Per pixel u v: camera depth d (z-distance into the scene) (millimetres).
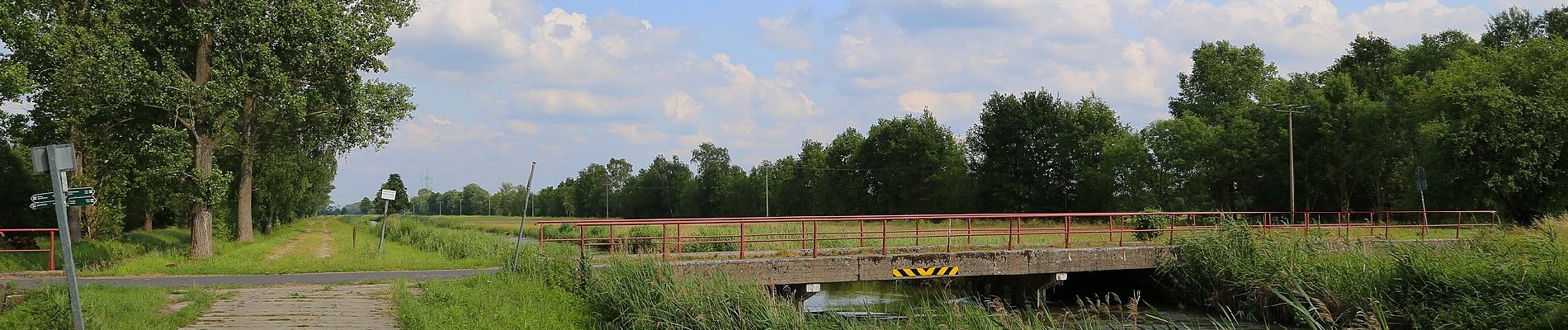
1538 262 15688
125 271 19859
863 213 78250
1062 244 22641
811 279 18859
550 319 13227
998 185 66750
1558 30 52000
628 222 17719
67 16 23562
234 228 43969
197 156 25797
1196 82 70625
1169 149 60062
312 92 27141
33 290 13672
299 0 25125
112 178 28266
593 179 152750
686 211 116750
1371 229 24344
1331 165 50906
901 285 25484
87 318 10859
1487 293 14992
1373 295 15891
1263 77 69875
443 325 11812
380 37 27938
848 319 15578
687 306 13867
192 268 20203
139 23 24625
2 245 24531
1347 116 49156
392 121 28297
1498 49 53500
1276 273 17688
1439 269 15938
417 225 51531
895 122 74812
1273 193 54656
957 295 22969
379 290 15578
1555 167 33500
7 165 37406
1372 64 56531
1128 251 21219
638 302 14344
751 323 13508
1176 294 21234
